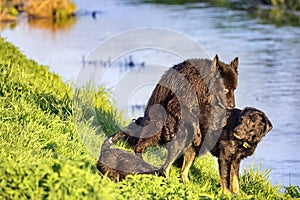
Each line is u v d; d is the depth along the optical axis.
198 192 20.72
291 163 29.39
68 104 28.58
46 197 16.45
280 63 51.06
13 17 78.00
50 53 55.47
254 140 22.45
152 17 75.56
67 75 46.41
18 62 39.38
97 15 79.75
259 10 80.19
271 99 41.28
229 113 23.17
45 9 79.25
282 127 35.56
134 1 93.50
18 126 24.31
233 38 61.25
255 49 56.19
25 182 16.80
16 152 21.38
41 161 20.50
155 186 19.80
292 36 62.25
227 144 22.73
